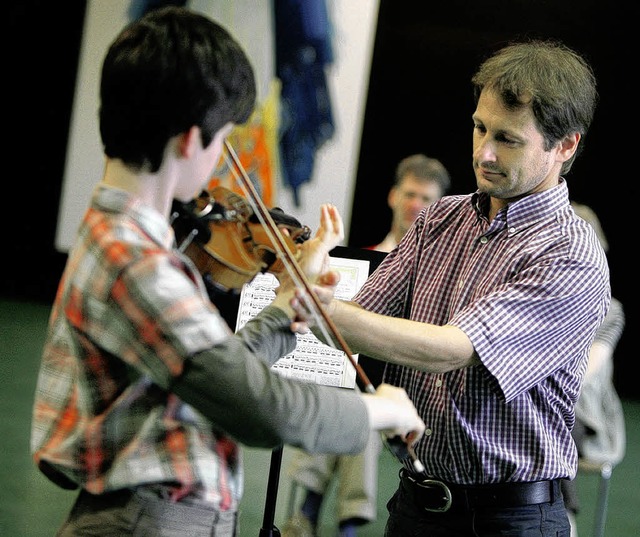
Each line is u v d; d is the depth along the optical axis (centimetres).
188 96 171
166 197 179
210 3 877
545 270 240
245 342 201
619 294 954
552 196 251
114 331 168
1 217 1037
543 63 243
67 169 948
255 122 880
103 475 176
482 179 248
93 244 172
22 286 1041
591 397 414
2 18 1002
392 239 495
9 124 1023
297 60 875
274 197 885
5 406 614
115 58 174
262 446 169
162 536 174
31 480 500
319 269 222
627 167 928
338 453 175
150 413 174
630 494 603
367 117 959
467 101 947
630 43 898
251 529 478
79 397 176
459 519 251
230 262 220
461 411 247
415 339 230
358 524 423
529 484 247
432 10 936
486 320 235
